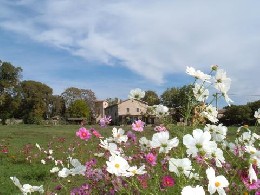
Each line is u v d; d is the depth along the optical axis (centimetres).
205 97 336
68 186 485
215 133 362
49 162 1294
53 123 7075
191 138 274
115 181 337
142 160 421
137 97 415
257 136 389
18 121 8350
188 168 288
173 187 337
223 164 375
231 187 338
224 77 337
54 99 8956
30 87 8481
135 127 438
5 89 8275
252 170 295
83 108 8562
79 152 991
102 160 457
